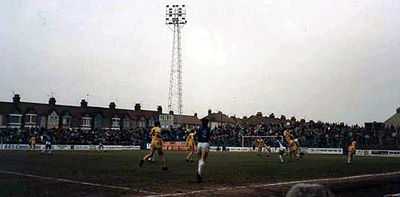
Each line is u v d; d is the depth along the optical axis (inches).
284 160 1412.4
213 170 845.2
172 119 3233.3
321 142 2578.7
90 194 468.8
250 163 1150.3
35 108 3408.0
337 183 594.2
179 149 2546.8
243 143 2736.2
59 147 2434.8
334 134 2596.0
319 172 820.6
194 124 4485.7
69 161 1138.7
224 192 481.7
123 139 2704.2
